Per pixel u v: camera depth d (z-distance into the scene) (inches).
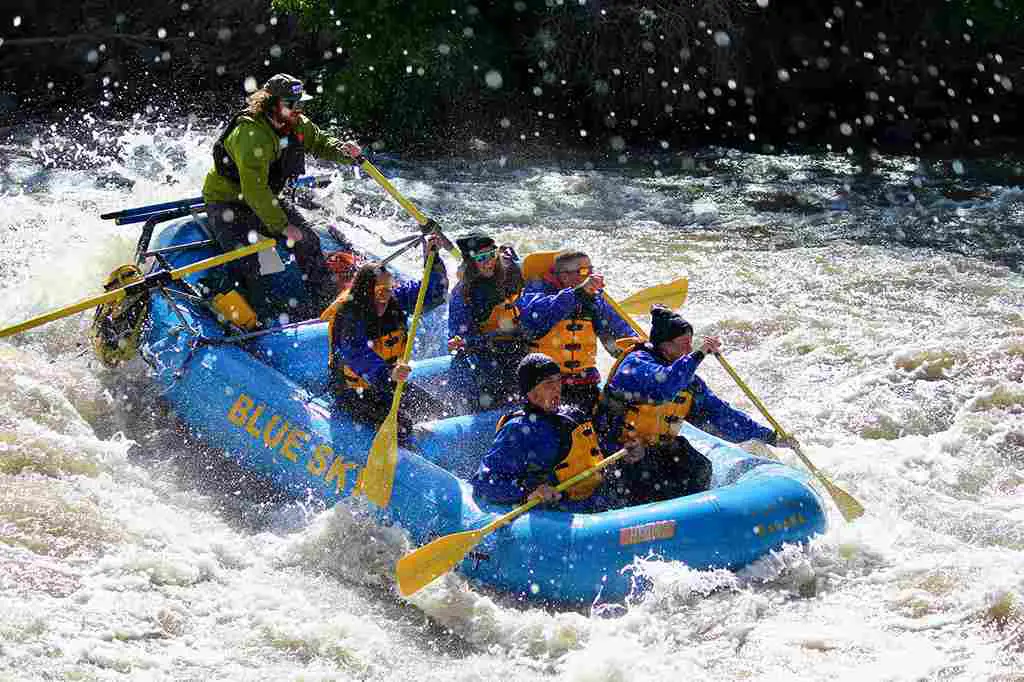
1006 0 1692.9
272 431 634.2
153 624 496.4
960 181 1419.8
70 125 1555.1
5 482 593.6
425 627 525.7
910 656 493.4
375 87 1536.7
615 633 513.0
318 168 1396.4
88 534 555.2
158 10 1728.6
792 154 1588.3
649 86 1624.0
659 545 536.4
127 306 733.9
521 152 1566.2
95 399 726.5
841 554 575.8
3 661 448.8
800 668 488.1
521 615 523.8
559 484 555.2
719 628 519.2
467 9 1604.3
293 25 1716.3
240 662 478.6
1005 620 513.0
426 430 621.6
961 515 636.7
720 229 1212.5
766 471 591.8
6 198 1189.7
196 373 687.1
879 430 751.1
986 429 740.7
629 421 592.4
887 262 1096.8
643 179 1434.5
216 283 761.0
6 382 701.9
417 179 1396.4
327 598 541.6
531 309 622.5
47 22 1713.8
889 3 1713.8
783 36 1701.5
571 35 1601.9
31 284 880.9
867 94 1699.1
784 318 940.6
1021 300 989.2
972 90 1708.9
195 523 603.8
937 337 896.9
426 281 636.1
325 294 765.9
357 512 580.1
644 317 926.4
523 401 563.2
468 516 551.5
